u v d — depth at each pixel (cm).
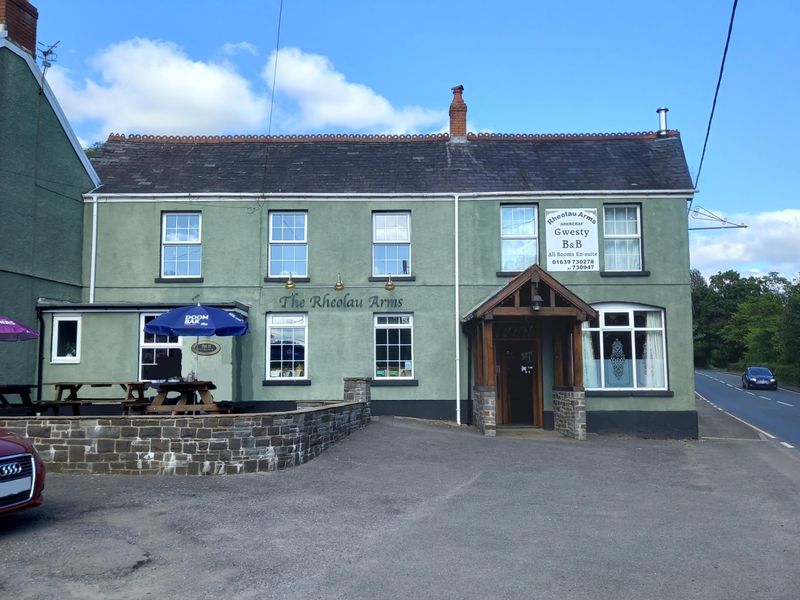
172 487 956
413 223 1867
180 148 2083
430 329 1838
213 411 1305
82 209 1839
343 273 1850
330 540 725
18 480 712
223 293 1831
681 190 1859
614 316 1855
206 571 619
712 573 650
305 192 1862
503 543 731
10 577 592
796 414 2883
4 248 1575
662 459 1379
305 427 1163
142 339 1734
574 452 1393
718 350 9175
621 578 629
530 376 1875
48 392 1698
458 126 2131
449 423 1772
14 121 1612
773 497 1023
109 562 634
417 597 570
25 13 1672
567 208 1859
